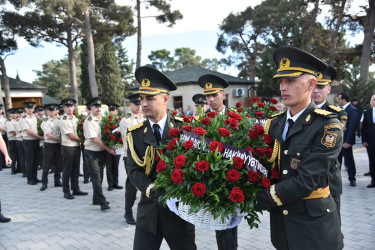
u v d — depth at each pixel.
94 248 3.84
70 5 17.06
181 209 2.13
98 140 5.22
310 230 1.95
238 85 23.34
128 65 42.09
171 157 2.20
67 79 60.09
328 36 23.41
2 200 6.11
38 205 5.70
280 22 21.62
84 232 4.35
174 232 2.40
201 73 22.61
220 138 2.15
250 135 2.19
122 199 5.93
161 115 2.50
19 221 4.87
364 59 18.48
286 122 2.12
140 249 2.44
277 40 20.02
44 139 7.00
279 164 2.09
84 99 32.75
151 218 2.40
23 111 8.99
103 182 7.38
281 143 2.07
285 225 2.06
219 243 3.00
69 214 5.14
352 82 13.58
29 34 21.39
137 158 2.42
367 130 5.94
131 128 2.56
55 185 7.27
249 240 3.91
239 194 1.88
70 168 6.12
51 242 4.05
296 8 22.23
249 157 2.03
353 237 3.77
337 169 2.78
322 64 1.97
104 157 5.55
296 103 2.00
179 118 2.71
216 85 4.31
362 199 5.23
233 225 2.15
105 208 5.26
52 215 5.11
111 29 22.89
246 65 32.50
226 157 2.04
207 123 2.28
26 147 7.48
